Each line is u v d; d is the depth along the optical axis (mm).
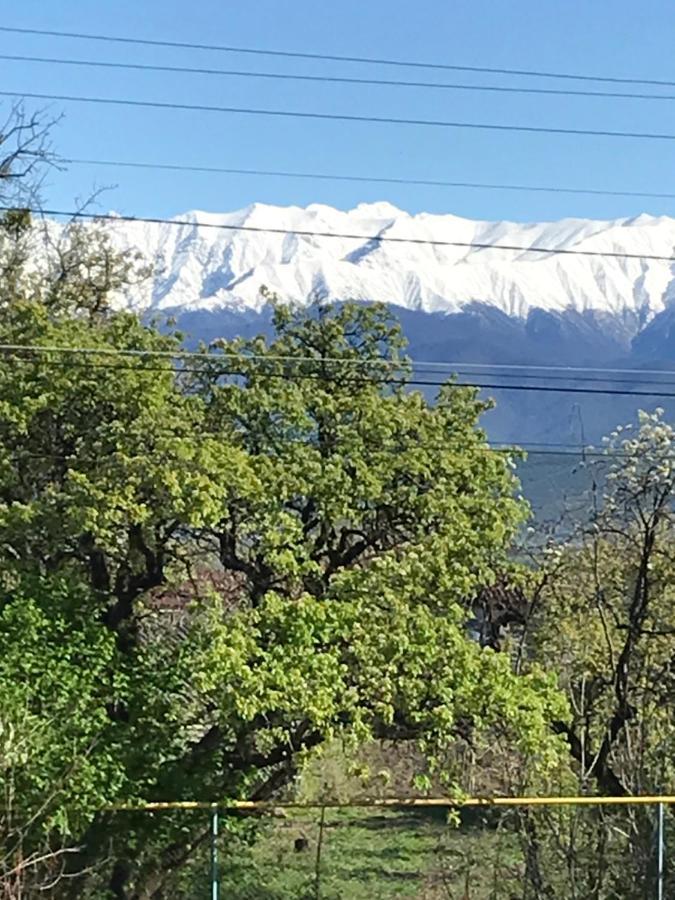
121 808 15148
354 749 16172
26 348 17391
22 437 18156
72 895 15805
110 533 16516
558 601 22406
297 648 15375
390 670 15633
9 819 13055
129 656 16812
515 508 18406
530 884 18312
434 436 18625
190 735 17438
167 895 16359
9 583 16984
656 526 21047
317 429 18719
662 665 21875
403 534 18641
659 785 20531
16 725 13203
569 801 15742
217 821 15750
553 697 16641
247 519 17484
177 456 16641
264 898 17422
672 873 17797
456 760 18547
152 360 18266
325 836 19438
